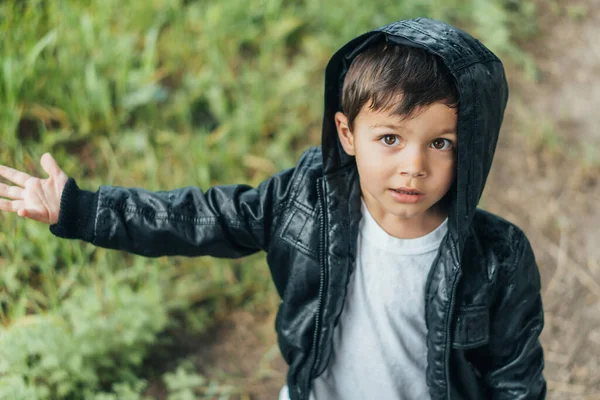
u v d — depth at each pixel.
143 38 3.94
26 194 1.70
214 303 3.07
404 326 1.70
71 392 2.59
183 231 1.71
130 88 3.60
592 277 3.41
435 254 1.66
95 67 3.56
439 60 1.43
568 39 4.78
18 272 2.89
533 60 4.59
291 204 1.70
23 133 3.35
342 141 1.60
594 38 4.82
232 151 3.53
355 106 1.47
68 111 3.42
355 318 1.71
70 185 1.68
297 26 4.28
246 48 4.12
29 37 3.46
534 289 1.72
